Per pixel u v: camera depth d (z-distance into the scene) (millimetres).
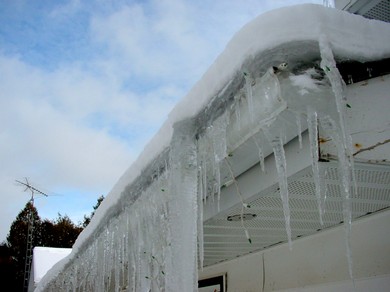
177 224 1706
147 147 2148
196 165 1732
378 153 1364
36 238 31516
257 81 1352
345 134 1240
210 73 1571
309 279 2486
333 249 2316
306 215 2094
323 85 1304
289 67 1285
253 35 1326
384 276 1954
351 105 1377
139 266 2506
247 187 1840
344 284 2195
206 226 2326
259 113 1375
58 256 13922
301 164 1493
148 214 2348
